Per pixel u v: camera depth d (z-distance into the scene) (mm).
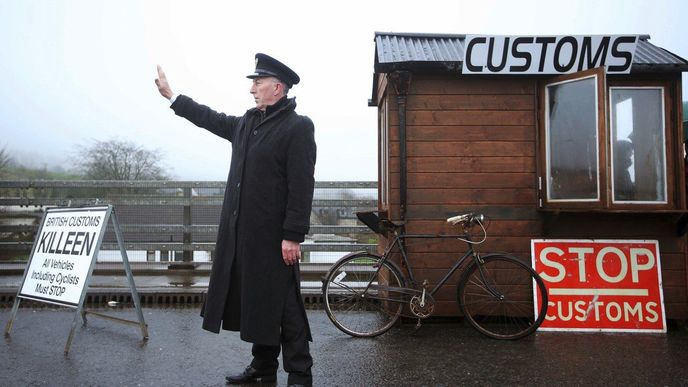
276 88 2947
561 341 4145
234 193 2916
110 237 6930
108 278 6262
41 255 4191
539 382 3205
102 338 4066
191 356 3645
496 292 4414
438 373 3367
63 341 3951
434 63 4480
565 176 4578
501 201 4664
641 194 4637
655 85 4629
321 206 6914
